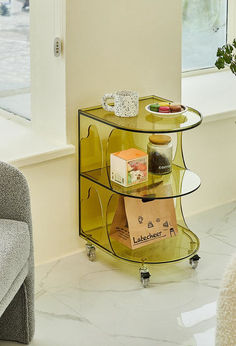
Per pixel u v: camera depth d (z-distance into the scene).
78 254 3.02
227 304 1.51
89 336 2.43
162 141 2.81
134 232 2.84
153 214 2.90
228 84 3.79
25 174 2.77
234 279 1.50
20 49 3.09
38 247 2.91
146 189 2.73
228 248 3.08
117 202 3.01
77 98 2.85
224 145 3.44
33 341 2.39
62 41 2.75
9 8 3.09
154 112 2.76
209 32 3.92
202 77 3.92
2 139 2.96
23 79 3.12
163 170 2.84
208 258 2.99
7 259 2.05
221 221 3.35
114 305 2.63
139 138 2.96
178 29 3.07
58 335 2.43
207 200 3.48
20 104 3.21
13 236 2.16
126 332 2.46
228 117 3.36
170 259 2.82
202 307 2.62
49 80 2.88
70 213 2.96
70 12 2.72
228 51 3.01
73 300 2.66
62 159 2.86
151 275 2.84
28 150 2.81
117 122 2.68
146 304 2.64
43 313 2.57
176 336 2.43
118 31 2.88
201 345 2.38
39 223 2.88
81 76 2.83
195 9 3.82
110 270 2.89
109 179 2.82
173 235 2.95
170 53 3.08
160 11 2.98
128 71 2.97
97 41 2.83
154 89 3.09
